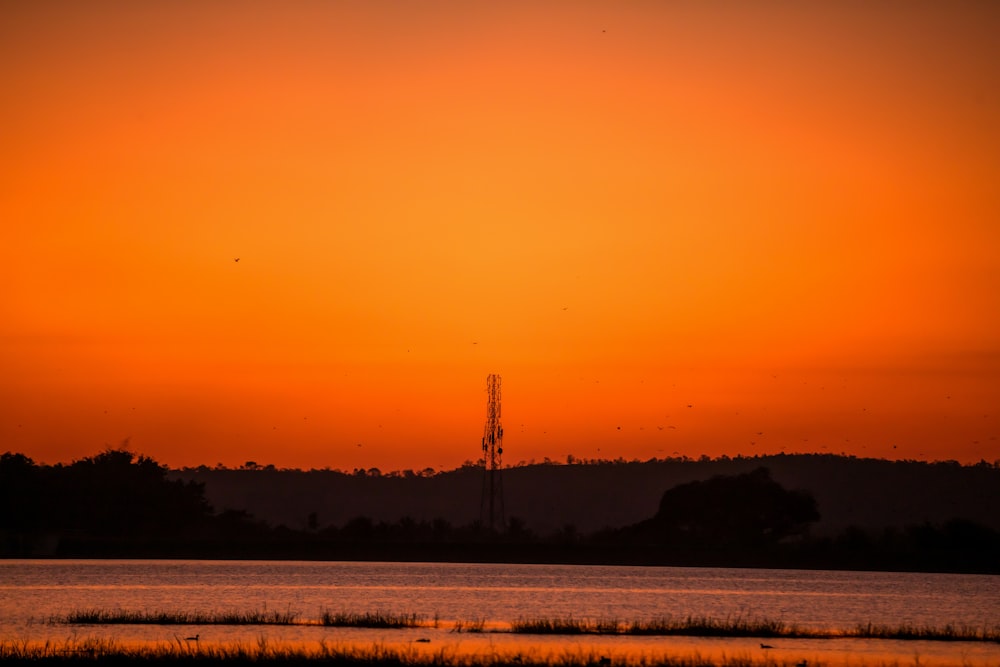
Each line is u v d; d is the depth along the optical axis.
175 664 163.12
